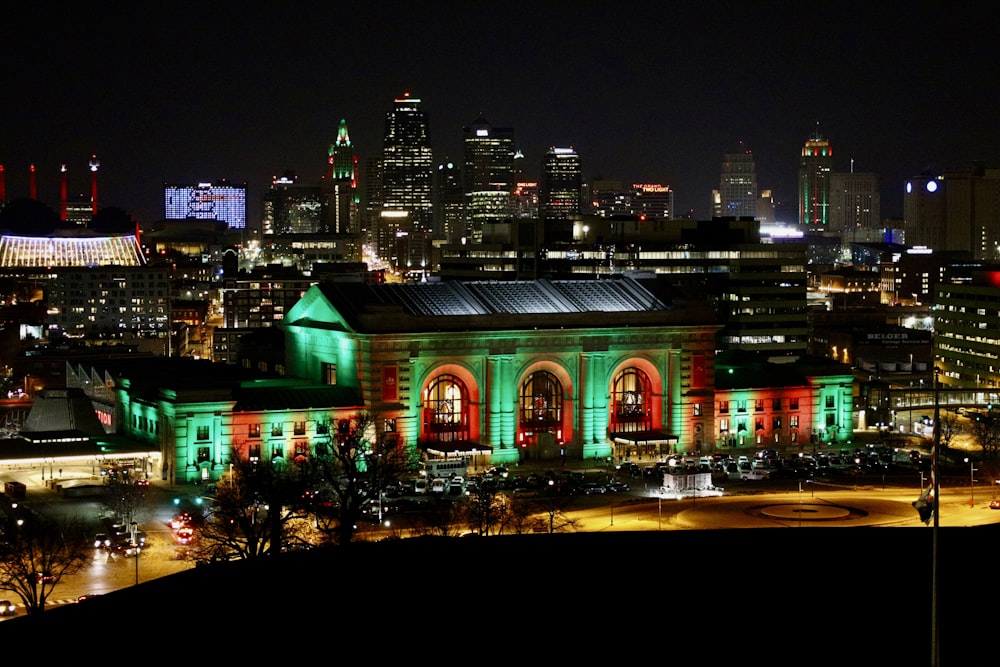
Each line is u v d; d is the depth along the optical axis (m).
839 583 98.25
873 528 114.19
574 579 99.75
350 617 92.56
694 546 108.44
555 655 86.75
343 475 192.50
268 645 88.31
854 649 87.25
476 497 192.88
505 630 90.62
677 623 91.62
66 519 188.12
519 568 102.56
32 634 90.81
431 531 175.75
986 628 90.06
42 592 138.88
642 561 104.31
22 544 153.88
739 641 88.62
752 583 98.69
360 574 100.88
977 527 113.19
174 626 91.50
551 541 110.44
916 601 94.50
